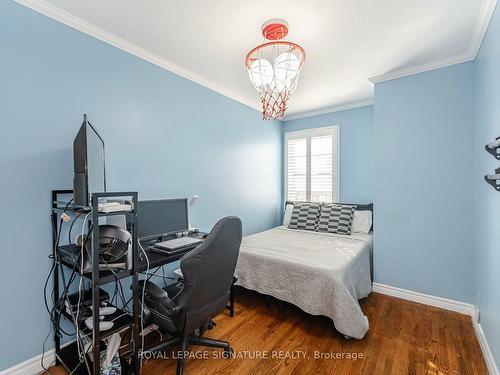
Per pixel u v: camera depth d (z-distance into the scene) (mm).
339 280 1860
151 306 1526
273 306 2387
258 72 1836
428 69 2342
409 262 2480
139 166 2141
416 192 2434
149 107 2209
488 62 1672
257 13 1629
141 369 1580
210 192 2867
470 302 2182
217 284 1540
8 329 1460
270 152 3936
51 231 1620
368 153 3426
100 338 1311
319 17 1656
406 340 1846
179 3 1542
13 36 1469
